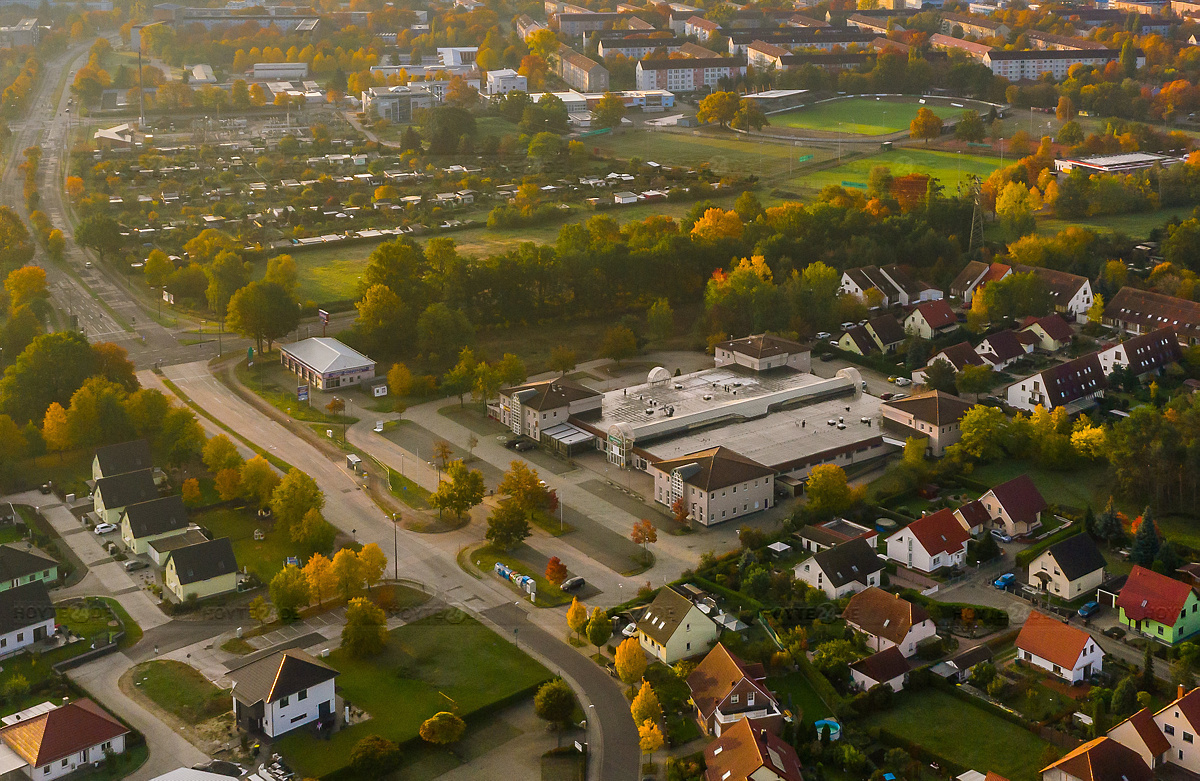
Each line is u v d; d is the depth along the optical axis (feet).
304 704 556.92
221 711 573.74
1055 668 591.37
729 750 515.91
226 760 537.65
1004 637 627.05
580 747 545.03
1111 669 595.47
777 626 633.61
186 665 609.83
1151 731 528.63
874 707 569.64
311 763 533.55
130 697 583.58
